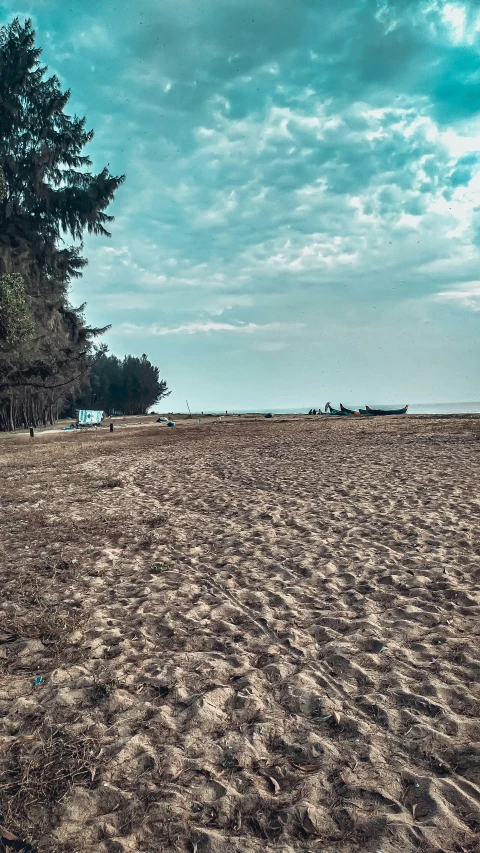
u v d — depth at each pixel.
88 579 6.66
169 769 3.10
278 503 11.08
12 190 43.81
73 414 114.00
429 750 3.16
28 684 4.13
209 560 7.39
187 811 2.79
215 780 3.00
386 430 33.91
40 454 25.95
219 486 14.00
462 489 11.26
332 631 4.88
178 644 4.78
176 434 43.81
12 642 4.86
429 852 2.47
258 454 22.47
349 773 3.02
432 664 4.16
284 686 3.96
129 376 129.50
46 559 7.51
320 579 6.36
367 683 3.96
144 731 3.47
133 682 4.11
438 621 4.99
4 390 45.19
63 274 49.88
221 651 4.63
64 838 2.64
